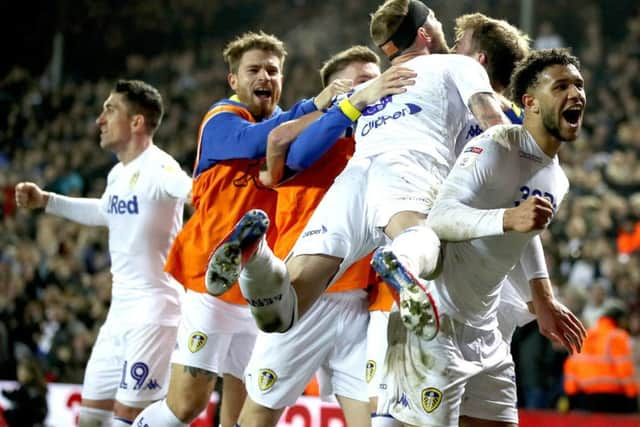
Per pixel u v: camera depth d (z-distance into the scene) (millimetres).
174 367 7438
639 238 16906
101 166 22688
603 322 12820
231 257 5012
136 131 8320
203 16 29625
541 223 4918
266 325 5520
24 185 8680
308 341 6770
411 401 5574
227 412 7816
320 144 6430
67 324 15375
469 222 5129
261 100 7543
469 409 5910
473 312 5594
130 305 8164
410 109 6039
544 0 26875
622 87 23359
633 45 25391
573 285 14086
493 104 5875
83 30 28531
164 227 8172
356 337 6902
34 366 10688
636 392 12688
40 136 24891
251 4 29672
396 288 5020
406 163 5922
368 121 6211
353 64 7551
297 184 6941
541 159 5426
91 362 8367
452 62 6062
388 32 6383
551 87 5293
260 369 6797
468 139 6195
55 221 19625
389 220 5816
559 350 12992
